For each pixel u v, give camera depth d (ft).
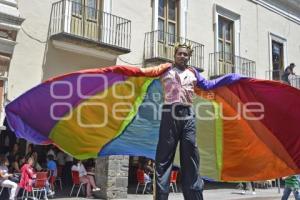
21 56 44.11
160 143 13.89
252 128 17.29
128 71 14.71
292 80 73.00
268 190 63.52
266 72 76.48
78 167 48.73
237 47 70.90
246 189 61.93
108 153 16.99
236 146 17.44
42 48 45.80
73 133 16.16
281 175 17.65
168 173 13.74
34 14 45.42
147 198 49.32
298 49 85.71
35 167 46.34
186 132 13.92
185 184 13.88
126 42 53.31
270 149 17.44
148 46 56.65
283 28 81.87
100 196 48.06
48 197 45.93
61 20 46.96
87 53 48.98
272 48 79.36
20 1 44.42
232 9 70.64
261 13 76.89
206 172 17.92
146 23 57.16
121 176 48.83
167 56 58.54
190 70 14.70
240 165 17.71
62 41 46.42
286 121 17.12
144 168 55.47
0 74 41.86
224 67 67.56
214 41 66.74
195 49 62.08
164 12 59.98
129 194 52.49
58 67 46.88
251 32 74.23
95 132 16.30
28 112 15.34
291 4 83.41
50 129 15.85
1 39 41.73
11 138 54.08
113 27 52.03
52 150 51.98
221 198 51.80
